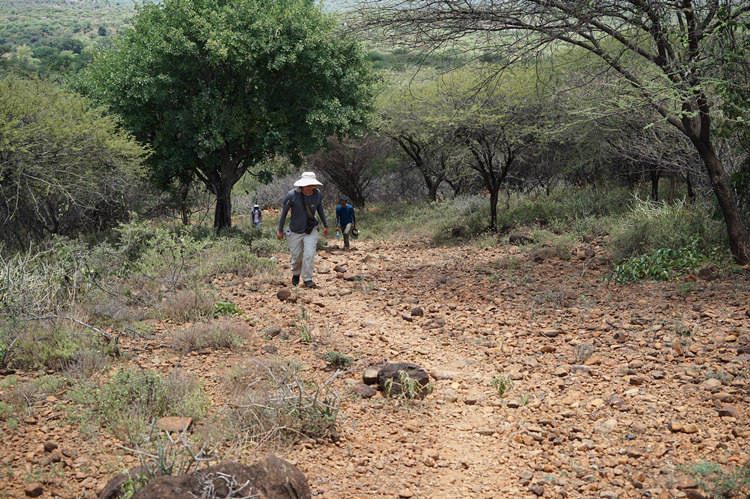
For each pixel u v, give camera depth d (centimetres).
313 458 394
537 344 642
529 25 880
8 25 17588
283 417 425
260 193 3059
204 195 2186
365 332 711
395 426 454
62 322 628
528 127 1431
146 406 443
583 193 1698
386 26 925
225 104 1717
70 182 1261
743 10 784
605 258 1043
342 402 491
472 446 425
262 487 313
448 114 1473
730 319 642
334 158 2716
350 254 1488
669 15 839
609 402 478
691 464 374
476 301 851
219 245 1374
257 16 1617
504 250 1327
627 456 395
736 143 1029
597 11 835
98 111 1479
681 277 863
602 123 1388
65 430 409
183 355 588
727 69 823
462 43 969
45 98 1318
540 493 355
